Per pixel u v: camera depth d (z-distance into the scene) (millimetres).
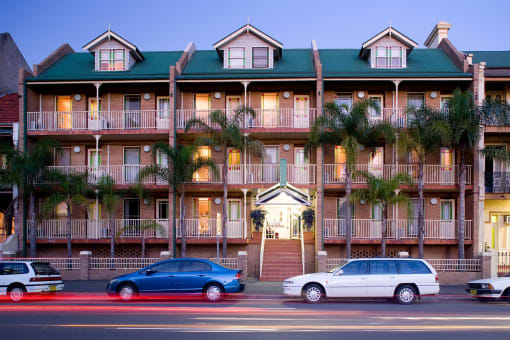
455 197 23469
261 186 22344
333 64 25188
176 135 22891
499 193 22391
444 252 23031
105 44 24984
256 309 13016
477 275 19656
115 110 24234
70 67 25391
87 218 24031
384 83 23328
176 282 14633
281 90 24219
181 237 21281
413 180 21844
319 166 22125
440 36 28234
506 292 14555
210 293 14625
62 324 10547
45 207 20594
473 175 22078
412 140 20250
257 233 23781
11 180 20672
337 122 21453
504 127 22016
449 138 19688
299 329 9938
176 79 22812
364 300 15414
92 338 9109
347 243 20578
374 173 23188
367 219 22531
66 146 24688
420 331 9742
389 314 12117
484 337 9180
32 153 21531
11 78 29578
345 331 9727
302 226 22984
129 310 12781
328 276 14531
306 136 23547
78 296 16031
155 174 21312
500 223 24172
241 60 24859
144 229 21609
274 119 23891
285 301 15062
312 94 24281
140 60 26469
